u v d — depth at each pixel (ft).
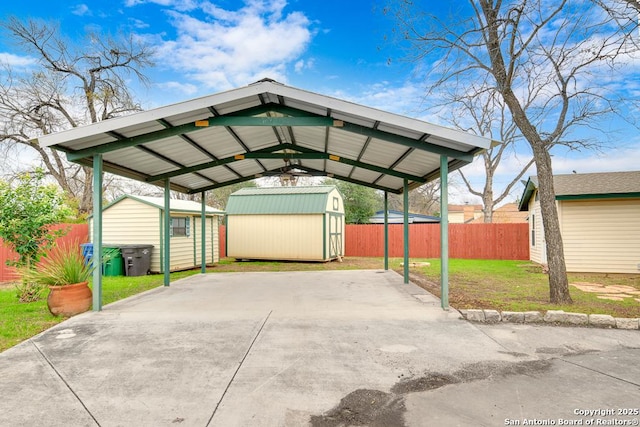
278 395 9.58
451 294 23.50
